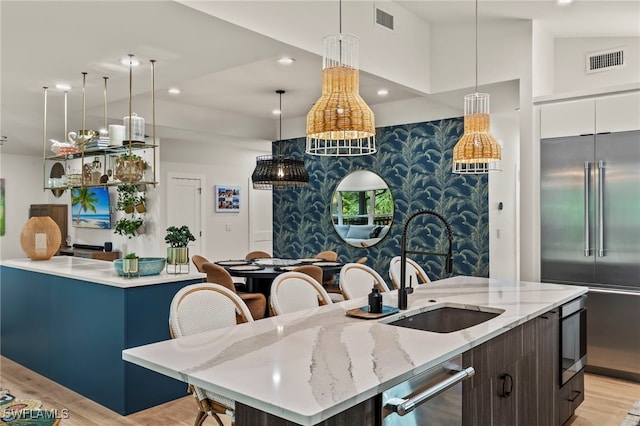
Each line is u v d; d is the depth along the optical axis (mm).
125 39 3338
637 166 4008
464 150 3391
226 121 7281
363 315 2412
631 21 4250
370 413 1458
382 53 4387
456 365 1865
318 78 5438
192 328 2230
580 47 4871
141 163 4031
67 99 5051
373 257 6855
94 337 3609
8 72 4078
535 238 4535
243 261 6094
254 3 3215
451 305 2799
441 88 4984
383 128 6770
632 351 4031
